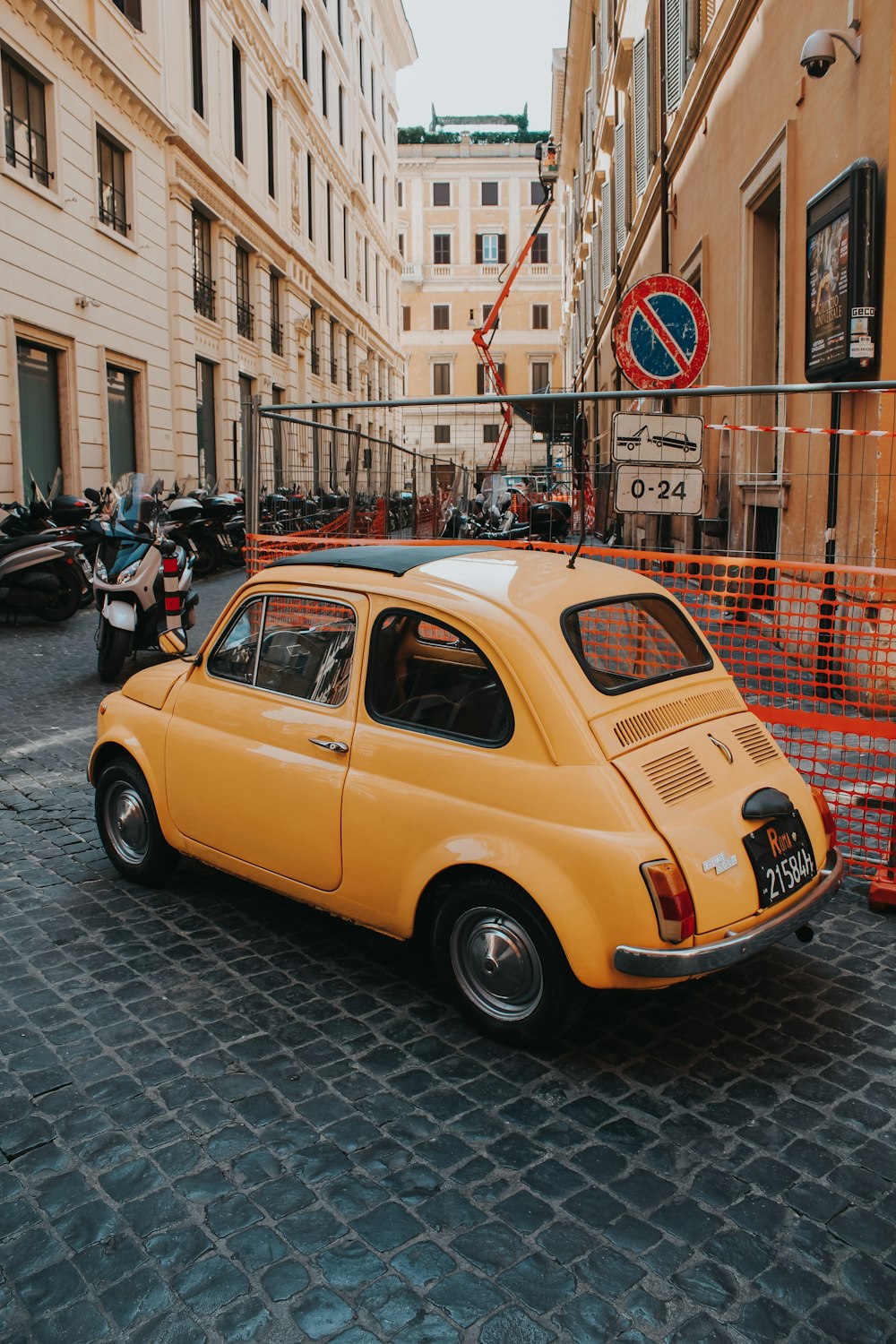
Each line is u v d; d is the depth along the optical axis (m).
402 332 59.69
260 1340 2.12
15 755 6.28
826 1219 2.48
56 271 14.96
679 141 14.63
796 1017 3.45
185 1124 2.83
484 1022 3.26
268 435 7.20
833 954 3.90
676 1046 3.27
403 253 59.97
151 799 4.26
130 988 3.58
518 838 3.04
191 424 20.50
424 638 3.40
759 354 10.82
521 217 59.69
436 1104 2.94
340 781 3.50
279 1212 2.49
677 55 14.55
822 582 5.45
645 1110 2.92
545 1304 2.21
